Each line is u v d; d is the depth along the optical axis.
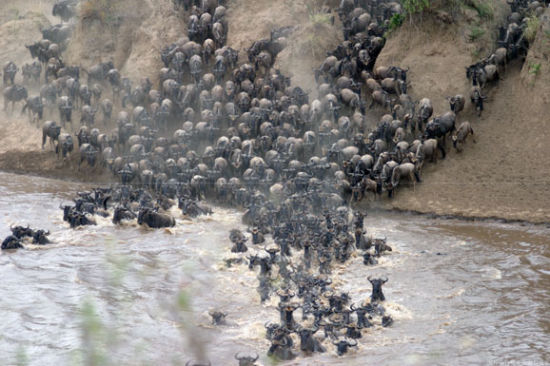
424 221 94.12
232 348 49.41
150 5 152.50
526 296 61.22
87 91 135.88
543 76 109.44
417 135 112.00
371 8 138.62
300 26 139.75
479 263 72.50
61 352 48.44
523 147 104.50
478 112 113.00
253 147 114.00
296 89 122.31
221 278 67.50
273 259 65.25
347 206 99.38
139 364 45.28
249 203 101.94
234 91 128.25
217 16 145.88
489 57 116.50
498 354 47.72
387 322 54.44
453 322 55.00
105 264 73.00
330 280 62.03
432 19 123.62
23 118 144.88
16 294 63.22
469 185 100.94
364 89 125.38
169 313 56.22
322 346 49.44
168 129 130.62
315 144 112.81
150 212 91.31
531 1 126.25
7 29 177.62
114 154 125.56
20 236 82.69
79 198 98.00
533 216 90.81
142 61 145.75
